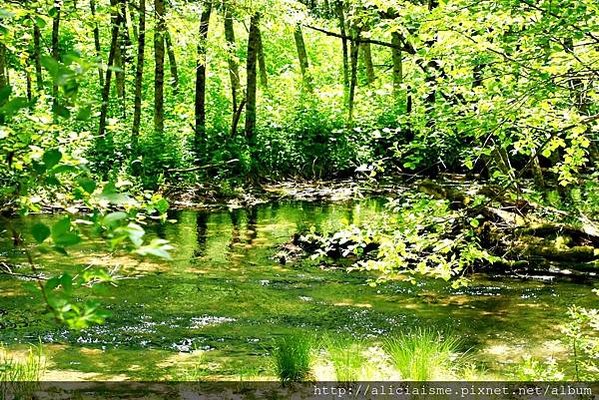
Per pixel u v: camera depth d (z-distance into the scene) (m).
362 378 7.00
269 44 35.44
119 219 2.16
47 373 7.19
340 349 7.58
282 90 28.39
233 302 10.21
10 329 8.61
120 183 4.27
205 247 14.04
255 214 18.14
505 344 8.30
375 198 20.62
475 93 5.89
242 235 15.31
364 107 25.41
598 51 5.63
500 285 11.16
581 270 11.70
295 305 10.12
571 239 11.94
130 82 25.83
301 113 25.55
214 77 27.22
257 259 13.06
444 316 9.55
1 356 7.66
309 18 14.63
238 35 36.41
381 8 6.27
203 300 10.28
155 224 16.48
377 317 9.53
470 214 6.49
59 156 2.39
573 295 10.55
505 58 5.42
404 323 9.25
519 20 5.32
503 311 9.75
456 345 8.27
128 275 11.52
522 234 11.99
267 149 23.94
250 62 23.84
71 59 2.13
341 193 21.55
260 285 11.23
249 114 24.05
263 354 8.01
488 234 11.98
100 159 18.77
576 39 5.02
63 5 6.61
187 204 19.36
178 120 23.69
